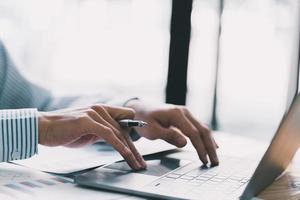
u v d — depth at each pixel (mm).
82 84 3365
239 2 3348
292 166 612
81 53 3408
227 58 3404
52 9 3338
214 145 737
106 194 529
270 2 3322
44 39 3305
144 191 521
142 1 3330
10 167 656
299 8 3213
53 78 3285
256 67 3402
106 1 3416
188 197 499
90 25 3426
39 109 1052
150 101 943
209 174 622
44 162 693
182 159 733
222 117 3430
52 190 536
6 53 1129
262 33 3357
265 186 526
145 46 3322
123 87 3357
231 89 3438
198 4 3242
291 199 490
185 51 2270
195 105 3283
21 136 681
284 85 3227
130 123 689
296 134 517
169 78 2295
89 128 660
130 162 633
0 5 3174
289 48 3221
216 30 3350
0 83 1091
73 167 662
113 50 3418
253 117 3398
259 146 993
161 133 821
